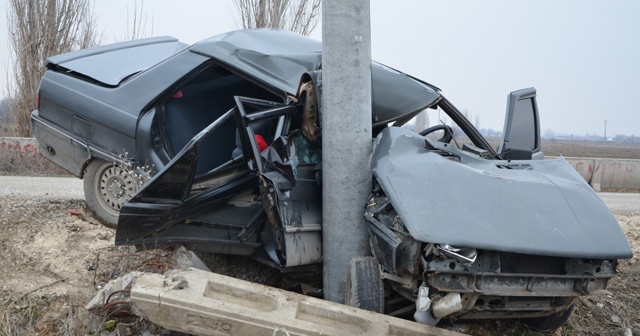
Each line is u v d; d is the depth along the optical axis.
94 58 6.46
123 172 5.81
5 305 4.54
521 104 5.68
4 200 6.55
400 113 5.32
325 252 4.81
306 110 4.88
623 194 13.14
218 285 4.14
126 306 4.39
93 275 5.13
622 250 4.22
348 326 4.07
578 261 4.18
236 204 4.97
